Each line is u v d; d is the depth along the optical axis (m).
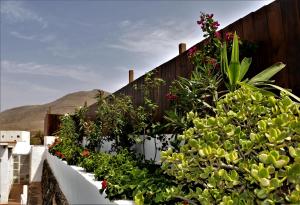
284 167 2.55
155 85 7.56
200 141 3.19
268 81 4.31
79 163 8.54
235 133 3.10
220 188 2.84
